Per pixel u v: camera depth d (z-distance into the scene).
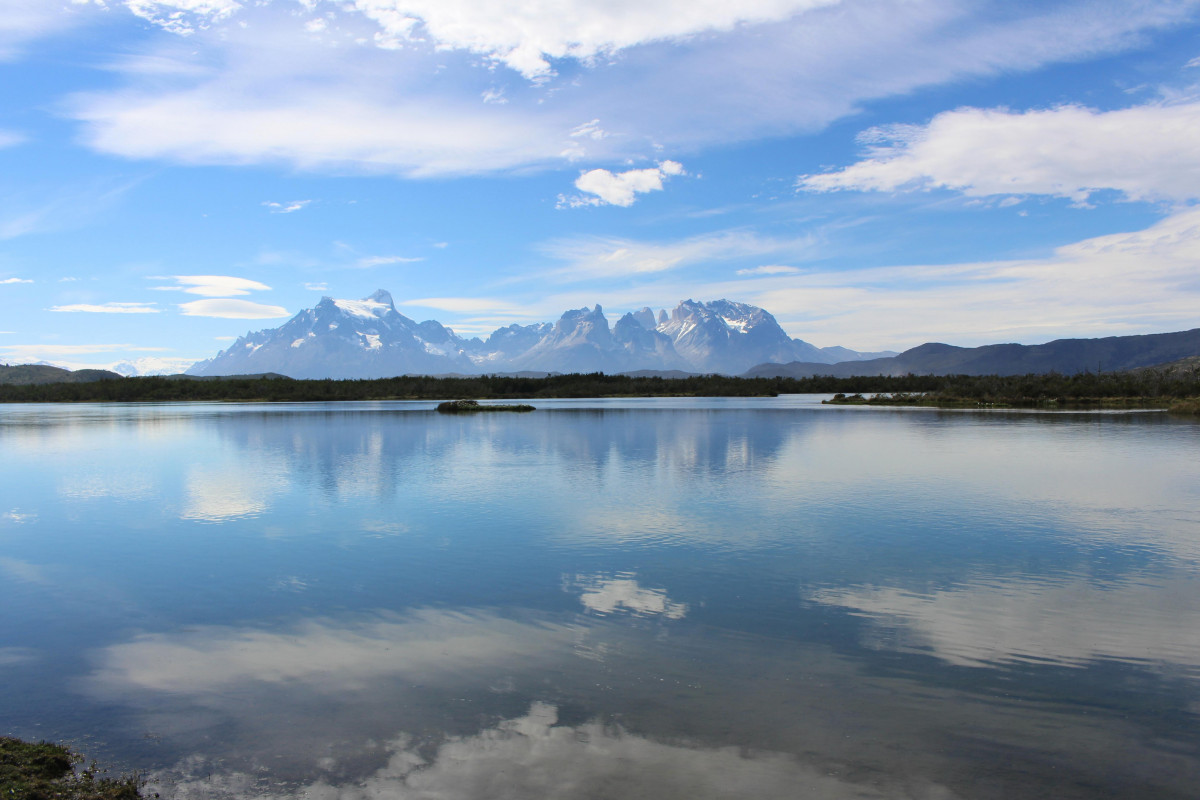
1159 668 12.46
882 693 11.48
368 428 77.56
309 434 69.25
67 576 19.14
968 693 11.49
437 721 10.60
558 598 16.66
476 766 9.34
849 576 18.42
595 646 13.57
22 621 15.55
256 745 9.98
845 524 25.00
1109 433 63.69
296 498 31.64
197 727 10.53
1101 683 11.86
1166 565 19.44
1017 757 9.55
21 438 68.19
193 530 25.17
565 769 9.25
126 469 43.12
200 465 44.53
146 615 15.85
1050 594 16.81
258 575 19.00
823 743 9.91
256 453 51.28
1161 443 53.94
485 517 26.66
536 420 92.12
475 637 14.12
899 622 14.88
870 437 61.16
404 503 29.97
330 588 17.70
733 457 46.22
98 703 11.38
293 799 8.62
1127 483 34.22
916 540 22.55
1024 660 12.82
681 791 8.74
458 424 84.12
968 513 26.95
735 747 9.80
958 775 9.12
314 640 14.08
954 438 59.41
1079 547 21.52
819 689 11.62
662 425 79.50
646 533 23.70
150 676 12.45
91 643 14.12
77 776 9.13
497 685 11.83
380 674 12.36
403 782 8.98
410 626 14.84
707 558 20.38
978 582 17.86
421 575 18.78
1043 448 50.75
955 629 14.45
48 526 26.19
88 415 118.06
